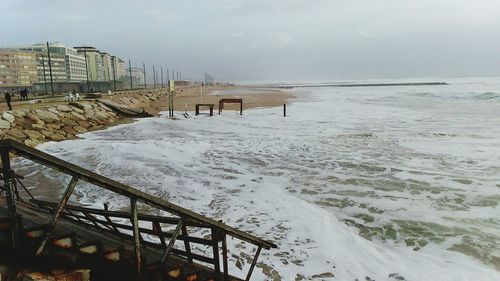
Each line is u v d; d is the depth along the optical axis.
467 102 48.31
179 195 11.18
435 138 20.97
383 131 24.31
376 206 10.04
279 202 10.49
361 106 46.84
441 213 9.45
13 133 20.22
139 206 10.09
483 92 63.69
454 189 11.34
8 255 3.40
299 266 6.91
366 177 12.97
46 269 3.38
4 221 3.42
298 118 33.44
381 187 11.76
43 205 5.80
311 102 57.03
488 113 34.12
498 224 8.69
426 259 7.16
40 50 145.25
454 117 31.56
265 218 9.30
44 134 22.73
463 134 22.14
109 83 117.56
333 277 6.54
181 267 4.12
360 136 22.33
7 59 128.25
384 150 17.75
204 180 12.84
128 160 15.82
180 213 3.81
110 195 11.07
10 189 3.18
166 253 3.86
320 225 8.82
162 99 71.94
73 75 150.00
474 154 16.36
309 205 10.23
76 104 32.16
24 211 4.72
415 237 8.14
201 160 16.02
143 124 29.47
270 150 18.22
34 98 44.44
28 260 3.39
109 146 19.09
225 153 17.53
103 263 3.83
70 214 5.52
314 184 12.25
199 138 22.55
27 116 24.25
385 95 75.38
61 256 3.56
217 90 125.44
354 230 8.59
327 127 27.02
